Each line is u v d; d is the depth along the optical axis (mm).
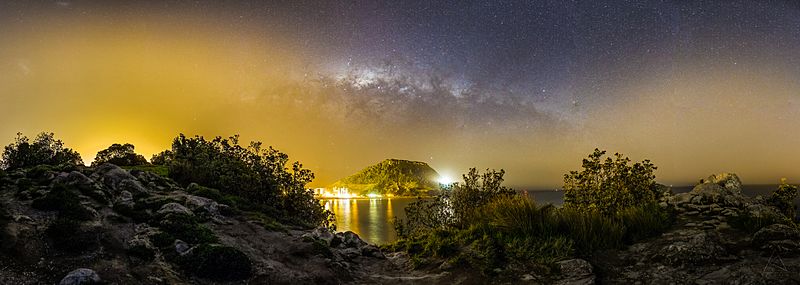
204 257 7242
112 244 7188
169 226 8312
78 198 8336
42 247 6441
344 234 11055
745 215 9195
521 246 8891
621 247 8836
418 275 8719
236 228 9492
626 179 10953
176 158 14023
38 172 9539
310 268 8203
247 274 7395
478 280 8062
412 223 12289
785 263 7125
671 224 9766
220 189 12406
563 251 8648
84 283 5805
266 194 12695
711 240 8055
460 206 12102
